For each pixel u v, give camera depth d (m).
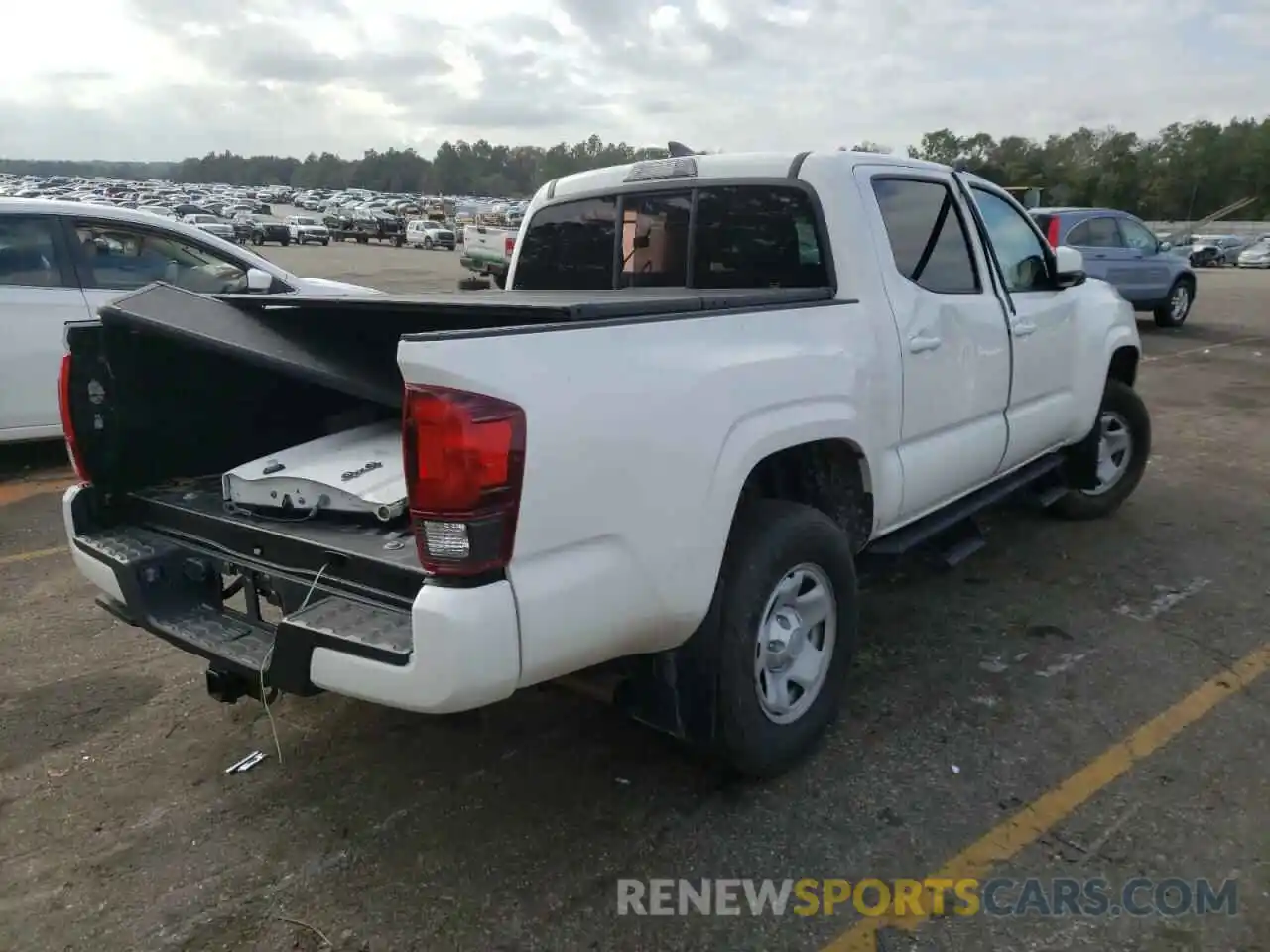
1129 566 5.12
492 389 2.28
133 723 3.62
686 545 2.72
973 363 4.18
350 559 2.66
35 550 5.39
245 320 3.29
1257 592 4.77
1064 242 14.52
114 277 7.11
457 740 3.50
